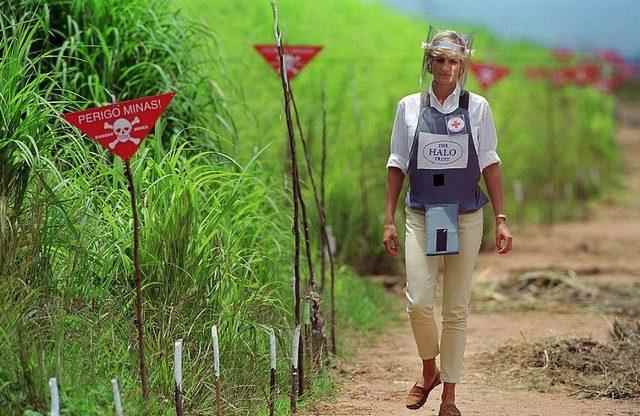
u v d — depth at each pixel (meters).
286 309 17.09
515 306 24.25
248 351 14.84
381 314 22.73
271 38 31.50
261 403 14.37
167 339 13.80
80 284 13.79
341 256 25.36
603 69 57.38
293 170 15.03
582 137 49.47
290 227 18.98
